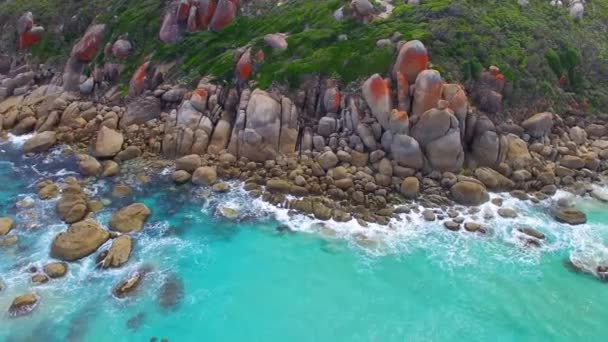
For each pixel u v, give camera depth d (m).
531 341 18.41
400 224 24.88
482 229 24.48
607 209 26.41
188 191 27.55
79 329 18.42
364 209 25.69
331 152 28.22
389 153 28.20
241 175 28.50
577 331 18.86
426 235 24.17
